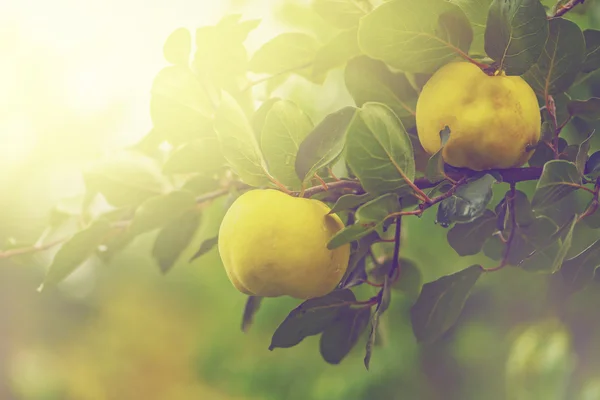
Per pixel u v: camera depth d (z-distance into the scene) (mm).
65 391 8773
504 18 1137
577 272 1216
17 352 8641
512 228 1249
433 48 1158
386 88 1233
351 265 1209
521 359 2062
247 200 1146
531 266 1262
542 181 1138
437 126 1153
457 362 2787
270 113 1147
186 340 10195
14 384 8305
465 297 1232
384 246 1372
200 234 4176
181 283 8789
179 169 1252
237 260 1142
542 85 1213
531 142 1155
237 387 3691
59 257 1287
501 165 1158
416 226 2408
